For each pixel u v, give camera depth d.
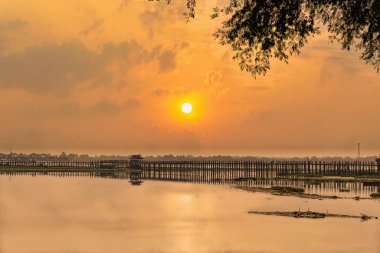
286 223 33.47
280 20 14.78
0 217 36.91
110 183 77.88
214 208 42.41
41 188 65.50
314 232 29.95
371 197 50.62
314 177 87.31
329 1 14.57
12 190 61.47
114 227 32.44
